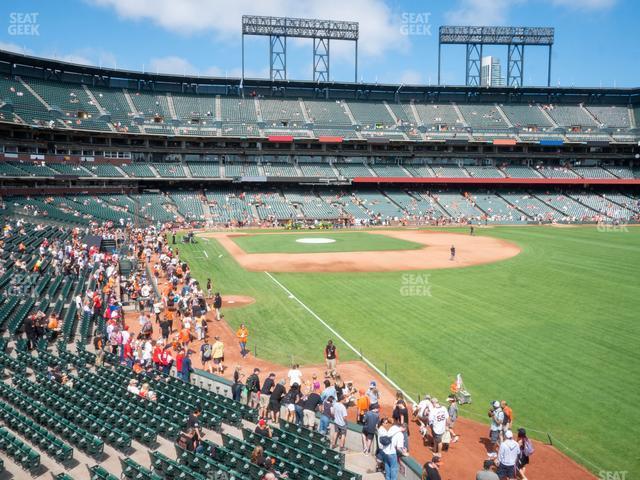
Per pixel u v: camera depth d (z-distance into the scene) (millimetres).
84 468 15742
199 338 29531
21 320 28578
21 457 15578
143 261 50188
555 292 39281
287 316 34062
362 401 18625
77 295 33562
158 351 24672
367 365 25281
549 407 20266
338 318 33438
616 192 109500
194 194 95250
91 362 25484
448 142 104938
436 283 43281
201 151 98875
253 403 20562
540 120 114625
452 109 116125
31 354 25656
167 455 16672
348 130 105375
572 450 17172
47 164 78500
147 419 18328
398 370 24531
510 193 107500
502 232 82188
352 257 57531
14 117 74812
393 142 103438
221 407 19359
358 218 94188
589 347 26859
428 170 106812
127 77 100312
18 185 71312
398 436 15023
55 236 54969
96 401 19891
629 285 41344
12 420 17781
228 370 25141
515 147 111062
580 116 116750
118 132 87188
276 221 91312
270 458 14969
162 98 102812
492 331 29812
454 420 19062
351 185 105188
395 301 37344
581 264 51250
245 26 105188
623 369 23906
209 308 36062
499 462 14805
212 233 81562
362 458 16688
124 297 37656
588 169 110688
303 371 24703
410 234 80562
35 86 87438
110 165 88938
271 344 28734
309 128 103750
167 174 92188
